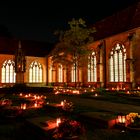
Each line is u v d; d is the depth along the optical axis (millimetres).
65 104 15664
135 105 18938
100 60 47281
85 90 36000
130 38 39844
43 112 15125
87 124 11234
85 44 40281
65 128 8047
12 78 62906
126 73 40469
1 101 16422
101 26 53906
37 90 34125
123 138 8734
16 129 10516
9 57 62969
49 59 68125
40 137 8906
